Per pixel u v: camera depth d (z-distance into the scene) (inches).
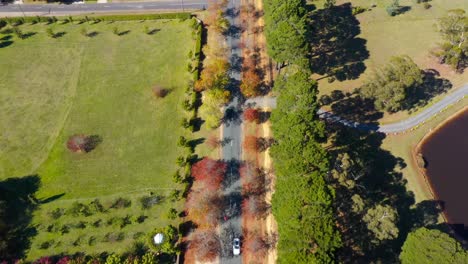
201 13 5059.1
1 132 3919.8
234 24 4918.8
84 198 3496.6
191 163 3725.4
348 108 4276.6
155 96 4207.7
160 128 3966.5
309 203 2851.9
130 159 3750.0
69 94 4222.4
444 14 5157.5
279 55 4055.1
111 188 3560.5
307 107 3425.2
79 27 4879.4
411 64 4028.1
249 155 3782.0
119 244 3248.0
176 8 5123.0
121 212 3415.4
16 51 4606.3
